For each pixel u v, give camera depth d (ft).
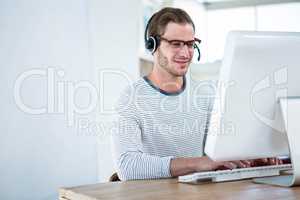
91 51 8.89
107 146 9.06
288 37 3.88
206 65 8.32
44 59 7.75
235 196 3.51
